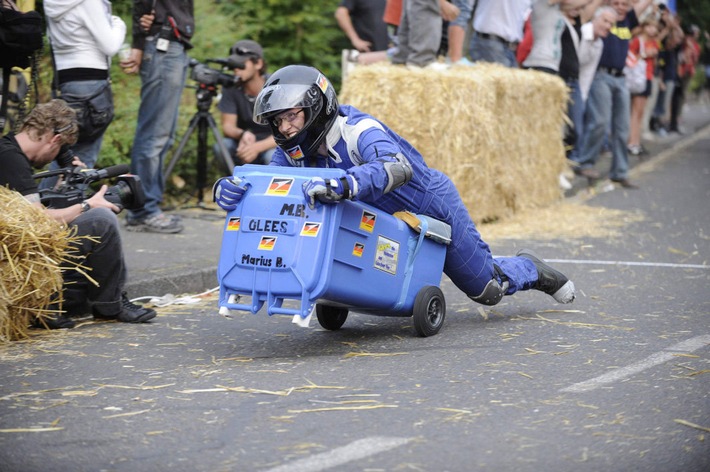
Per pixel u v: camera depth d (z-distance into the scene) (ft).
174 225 52.42
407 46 60.23
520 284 36.52
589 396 26.89
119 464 22.07
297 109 30.63
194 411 25.68
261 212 30.86
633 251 53.01
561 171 71.51
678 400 26.53
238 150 57.52
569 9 73.46
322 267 30.17
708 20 133.49
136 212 52.24
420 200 33.65
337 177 29.96
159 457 22.44
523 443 23.24
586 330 35.04
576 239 56.85
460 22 63.26
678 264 49.16
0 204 32.83
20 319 33.37
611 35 76.89
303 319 30.19
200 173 60.03
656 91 117.19
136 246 48.26
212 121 57.82
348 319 37.50
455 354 31.60
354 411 25.61
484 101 58.34
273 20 87.04
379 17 70.13
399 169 30.94
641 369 29.58
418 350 32.19
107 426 24.56
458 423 24.66
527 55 72.95
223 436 23.75
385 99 56.39
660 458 22.39
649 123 124.06
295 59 87.76
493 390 27.48
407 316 34.78
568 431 24.07
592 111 77.71
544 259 50.42
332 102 31.22
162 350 32.35
